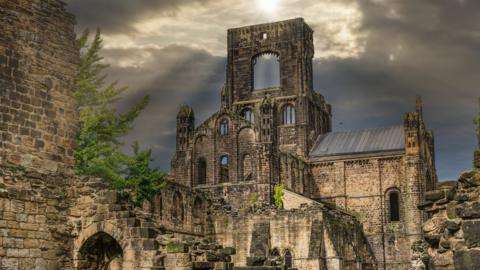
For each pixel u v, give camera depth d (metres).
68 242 42.28
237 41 155.00
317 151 144.00
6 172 39.41
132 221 41.09
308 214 91.81
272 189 112.94
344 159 138.50
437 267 23.25
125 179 63.03
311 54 155.38
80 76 65.00
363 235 116.06
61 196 42.47
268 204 99.69
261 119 118.75
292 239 91.88
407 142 133.25
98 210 42.09
